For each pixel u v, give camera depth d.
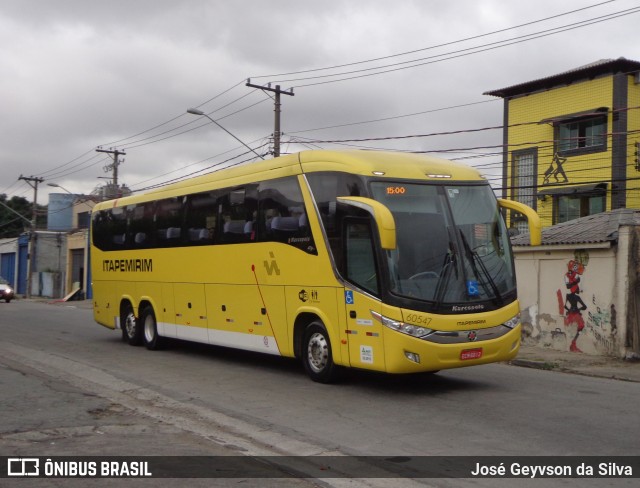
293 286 11.77
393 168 10.64
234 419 9.13
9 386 11.28
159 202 16.06
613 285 15.98
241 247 13.11
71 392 10.86
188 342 17.83
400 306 9.90
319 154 11.41
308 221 11.45
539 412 9.51
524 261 18.44
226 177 13.77
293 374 12.69
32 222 59.38
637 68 27.38
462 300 10.23
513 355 10.82
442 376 12.48
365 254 10.36
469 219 10.79
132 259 17.12
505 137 31.19
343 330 10.77
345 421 8.95
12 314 30.98
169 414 9.45
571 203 28.91
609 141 27.30
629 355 15.39
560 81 28.83
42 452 7.32
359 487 6.32
